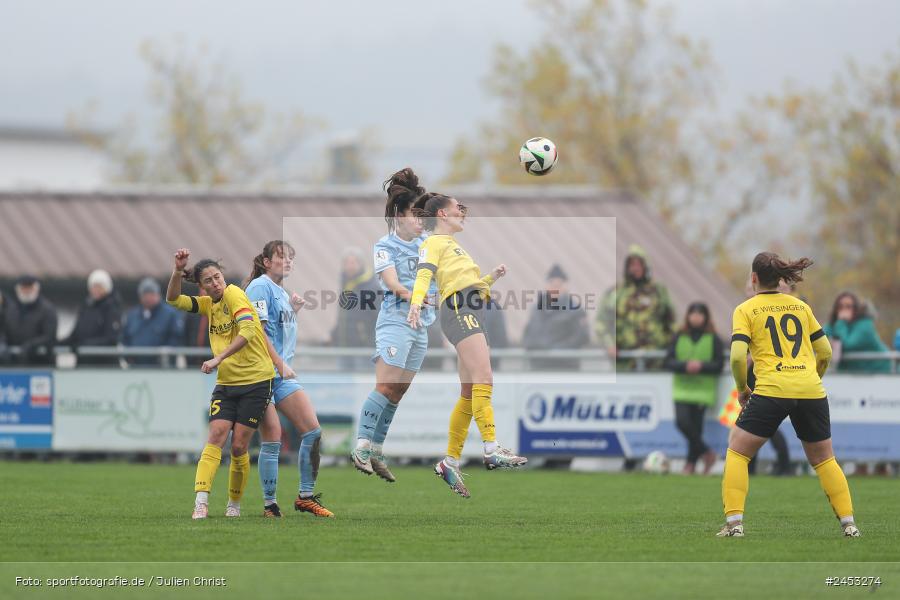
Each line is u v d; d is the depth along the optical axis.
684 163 143.75
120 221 87.88
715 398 52.44
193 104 163.50
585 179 143.25
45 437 56.09
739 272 141.00
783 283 33.88
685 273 87.19
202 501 31.86
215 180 160.38
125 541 27.52
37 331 57.00
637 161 144.38
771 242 141.88
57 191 90.25
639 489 43.88
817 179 135.50
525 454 53.75
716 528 31.11
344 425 54.16
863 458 52.50
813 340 29.52
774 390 28.69
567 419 53.69
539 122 144.75
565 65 143.38
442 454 53.81
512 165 144.00
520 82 144.88
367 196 91.00
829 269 135.25
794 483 46.81
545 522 32.38
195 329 56.28
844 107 135.00
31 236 85.25
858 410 52.50
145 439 55.25
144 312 56.38
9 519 31.89
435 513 34.75
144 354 55.69
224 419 31.80
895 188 132.62
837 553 26.55
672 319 55.03
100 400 55.69
